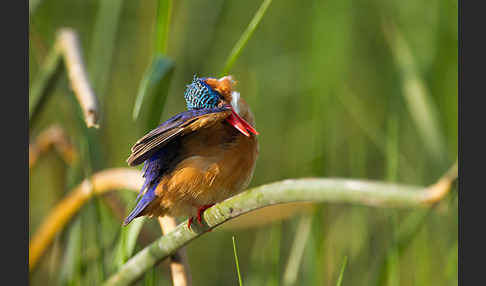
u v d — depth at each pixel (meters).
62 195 10.10
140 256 6.32
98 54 10.46
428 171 10.80
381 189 4.25
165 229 7.15
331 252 10.22
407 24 12.20
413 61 10.34
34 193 12.22
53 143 9.41
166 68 6.91
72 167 9.05
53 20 12.99
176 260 6.50
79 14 13.25
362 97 12.95
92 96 7.19
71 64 7.86
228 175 7.05
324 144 10.62
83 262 8.12
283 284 9.24
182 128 6.14
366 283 9.52
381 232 10.29
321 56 11.45
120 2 10.45
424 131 9.84
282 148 12.89
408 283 10.23
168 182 6.95
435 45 11.74
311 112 11.63
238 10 14.11
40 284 10.52
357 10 13.35
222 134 7.04
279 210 8.84
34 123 8.62
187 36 12.92
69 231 8.53
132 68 12.88
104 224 8.55
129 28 13.05
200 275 11.93
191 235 5.98
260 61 13.82
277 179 12.67
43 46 9.86
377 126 12.05
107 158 11.01
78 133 10.32
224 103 7.58
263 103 13.22
